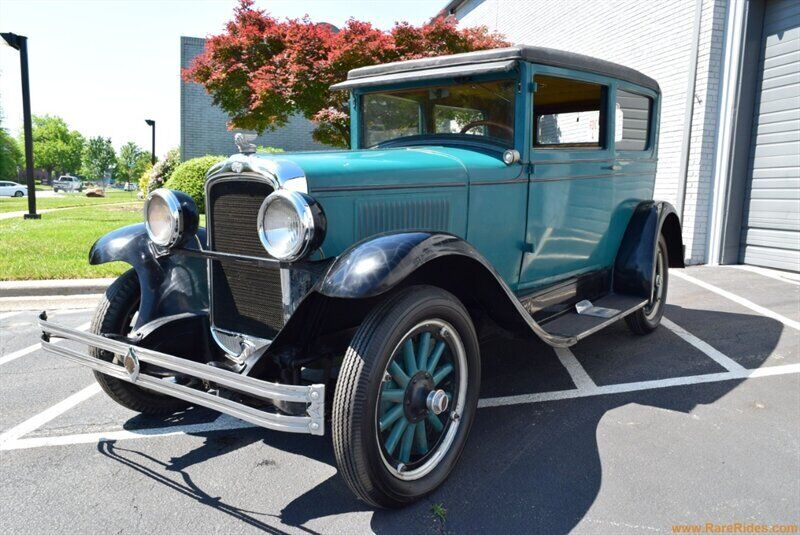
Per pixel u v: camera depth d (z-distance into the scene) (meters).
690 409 3.33
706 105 7.29
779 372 3.88
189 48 19.83
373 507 2.44
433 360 2.53
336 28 11.16
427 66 3.53
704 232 7.64
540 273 3.67
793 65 6.76
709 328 4.90
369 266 2.19
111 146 90.94
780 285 6.38
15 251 7.63
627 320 4.63
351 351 2.22
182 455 2.90
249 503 2.48
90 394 3.68
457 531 2.27
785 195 7.00
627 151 4.33
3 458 2.86
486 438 3.01
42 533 2.25
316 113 9.47
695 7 7.28
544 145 3.51
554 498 2.47
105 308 3.12
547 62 3.32
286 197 2.26
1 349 4.52
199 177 11.98
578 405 3.40
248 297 2.71
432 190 2.88
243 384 2.15
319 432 2.04
